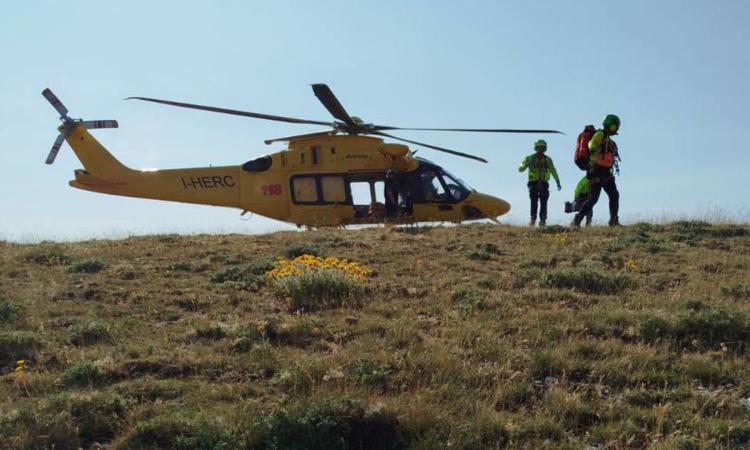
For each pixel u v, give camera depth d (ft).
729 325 29.22
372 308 32.89
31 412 22.07
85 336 29.35
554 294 34.96
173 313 32.89
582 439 22.18
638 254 45.37
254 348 27.55
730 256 44.70
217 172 65.98
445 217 65.10
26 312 32.50
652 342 28.86
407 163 65.05
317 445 21.25
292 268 37.52
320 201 64.39
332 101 59.11
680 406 23.59
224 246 47.75
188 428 21.77
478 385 24.85
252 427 21.54
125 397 23.93
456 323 30.68
